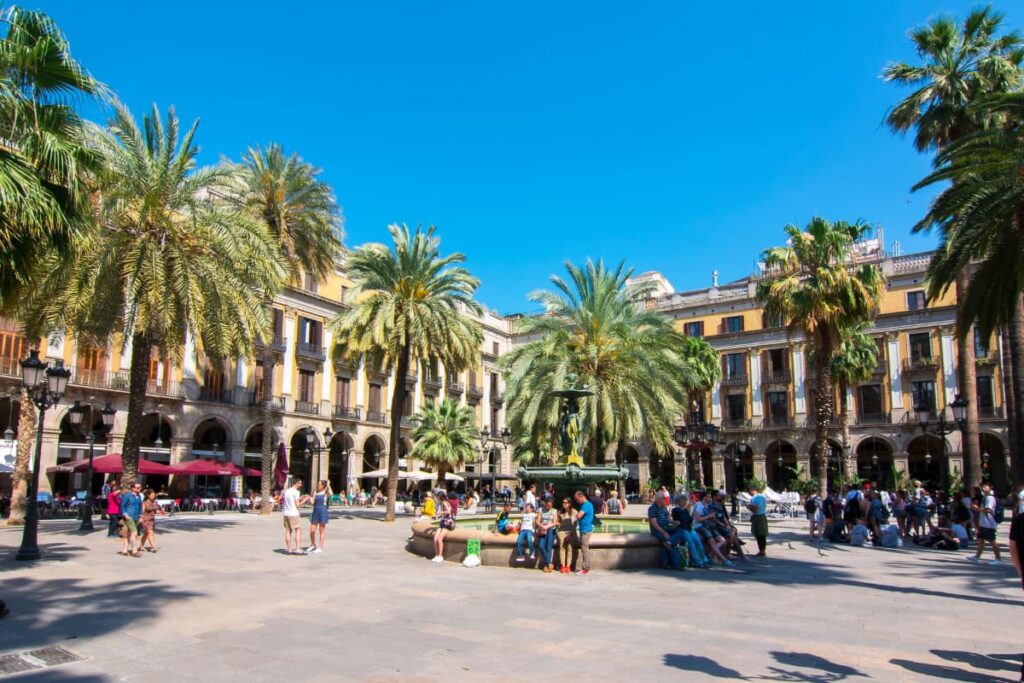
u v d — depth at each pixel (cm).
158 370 3612
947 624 813
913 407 4819
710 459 5647
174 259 1753
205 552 1489
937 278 1413
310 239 2945
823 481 2741
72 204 979
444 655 664
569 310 2620
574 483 1802
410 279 2741
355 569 1260
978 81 2133
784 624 809
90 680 582
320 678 589
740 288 5612
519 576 1192
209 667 621
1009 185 1196
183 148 1792
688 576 1207
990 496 1614
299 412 4312
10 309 1020
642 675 600
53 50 907
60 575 1135
